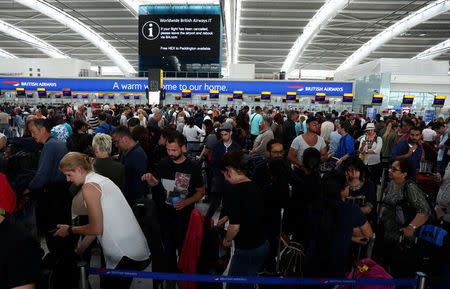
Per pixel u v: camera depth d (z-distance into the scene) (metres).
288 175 2.74
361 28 35.16
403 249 2.50
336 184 2.21
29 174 3.36
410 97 18.00
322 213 2.17
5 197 1.32
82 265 2.06
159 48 27.09
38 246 1.34
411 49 42.94
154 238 2.33
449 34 35.78
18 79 28.92
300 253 2.49
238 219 2.14
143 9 27.61
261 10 30.27
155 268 2.33
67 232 2.14
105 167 2.88
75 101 28.59
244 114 8.42
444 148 6.34
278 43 40.47
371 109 17.78
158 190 2.81
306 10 29.94
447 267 2.32
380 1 27.48
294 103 26.80
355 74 28.70
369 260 2.42
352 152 4.88
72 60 33.28
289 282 2.16
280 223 3.01
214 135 5.41
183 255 2.47
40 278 1.32
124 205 2.24
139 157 3.19
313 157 2.79
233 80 27.55
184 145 2.72
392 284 2.21
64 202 3.24
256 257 2.22
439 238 2.34
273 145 3.22
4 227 1.25
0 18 36.19
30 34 42.16
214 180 3.88
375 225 3.08
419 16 29.62
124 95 28.17
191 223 2.46
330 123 7.22
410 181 2.60
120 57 49.75
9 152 3.53
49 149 3.11
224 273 3.26
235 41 39.34
